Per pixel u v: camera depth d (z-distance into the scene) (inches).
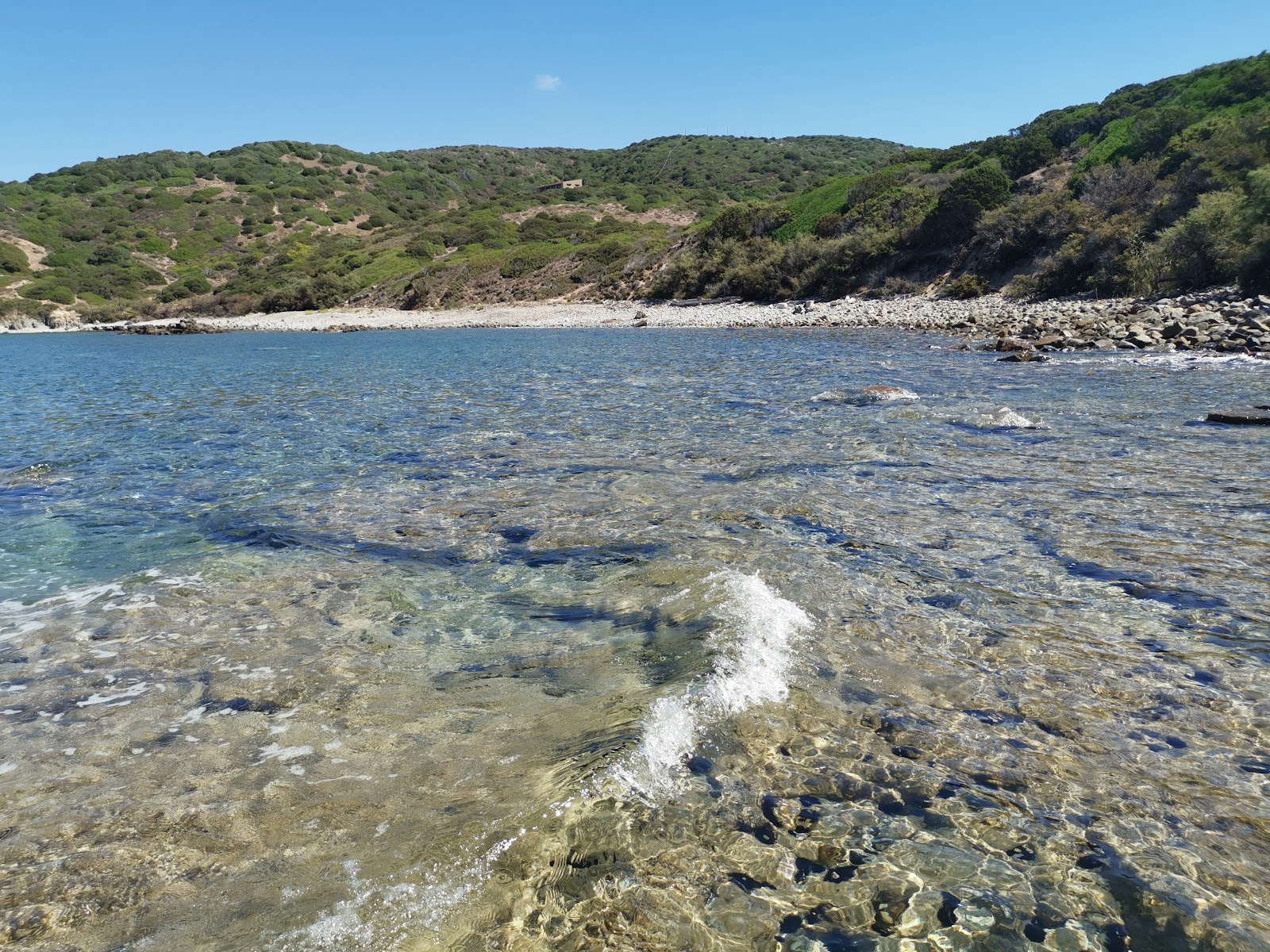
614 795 138.9
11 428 562.3
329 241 3521.2
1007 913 115.3
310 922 112.0
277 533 305.3
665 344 1237.1
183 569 269.7
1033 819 135.6
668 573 251.9
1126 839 131.0
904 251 1772.9
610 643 204.7
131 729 168.6
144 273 3230.8
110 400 725.3
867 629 209.5
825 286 1846.7
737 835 130.8
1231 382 623.2
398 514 328.5
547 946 108.0
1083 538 281.4
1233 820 135.4
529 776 145.4
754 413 555.5
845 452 423.8
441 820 133.6
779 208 2277.3
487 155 5753.0
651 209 3631.9
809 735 159.5
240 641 213.3
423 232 3363.7
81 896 118.1
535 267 2669.8
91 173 4382.4
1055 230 1425.9
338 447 471.5
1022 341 945.5
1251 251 979.9
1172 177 1323.8
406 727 166.4
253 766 152.9
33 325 2635.3
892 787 143.6
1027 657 194.9
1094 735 161.2
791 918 114.2
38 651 208.1
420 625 221.8
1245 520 297.6
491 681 186.2
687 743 155.2
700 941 109.7
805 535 288.7
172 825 135.0
